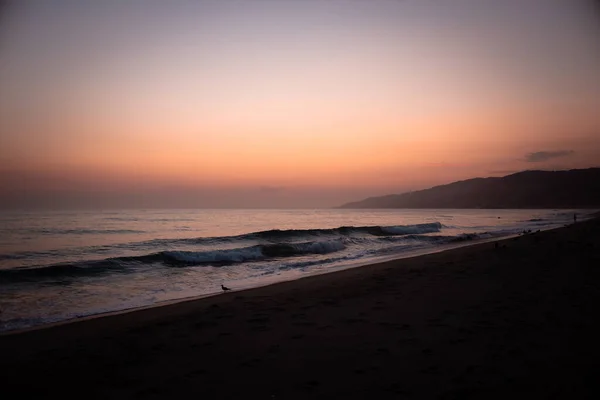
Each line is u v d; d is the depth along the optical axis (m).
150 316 7.53
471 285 8.84
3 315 8.06
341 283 10.09
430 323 6.08
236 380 4.25
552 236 18.59
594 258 11.54
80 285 11.44
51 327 6.91
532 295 7.53
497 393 3.69
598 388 3.70
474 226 42.09
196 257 16.19
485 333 5.46
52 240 24.70
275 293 9.15
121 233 30.91
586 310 6.39
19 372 4.66
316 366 4.57
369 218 69.31
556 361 4.38
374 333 5.71
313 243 20.31
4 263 15.59
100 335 6.23
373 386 3.97
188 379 4.31
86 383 4.30
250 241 24.66
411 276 10.48
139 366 4.77
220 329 6.25
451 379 4.05
